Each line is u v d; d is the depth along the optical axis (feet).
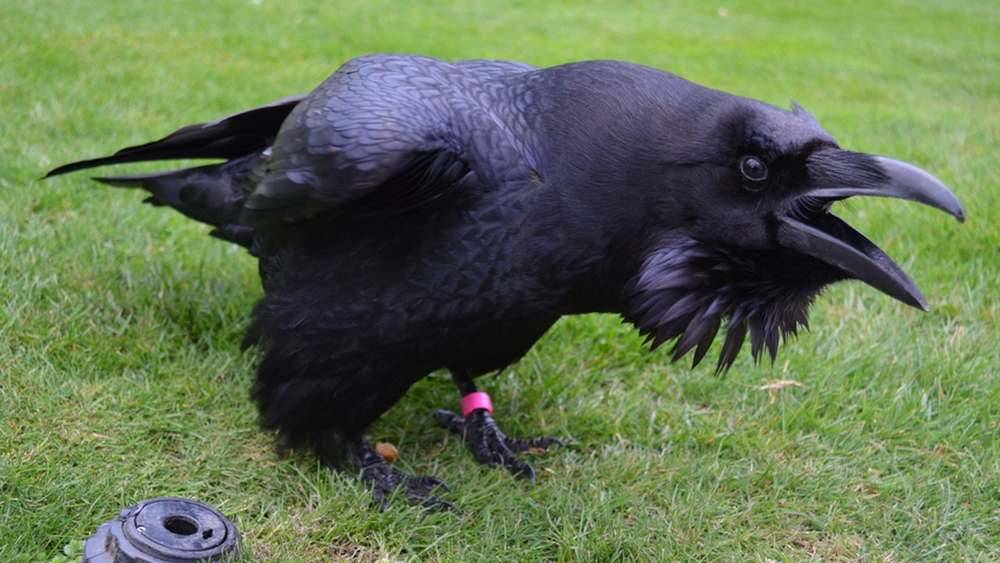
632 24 10.19
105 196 4.30
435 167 3.06
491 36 8.51
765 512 3.27
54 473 3.15
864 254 2.99
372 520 3.16
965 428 3.54
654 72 3.16
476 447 3.46
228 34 7.22
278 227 3.19
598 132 3.08
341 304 3.17
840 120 6.61
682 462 3.42
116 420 3.35
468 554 3.11
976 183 5.06
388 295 3.13
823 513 3.28
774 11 12.32
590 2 11.41
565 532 3.15
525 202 3.08
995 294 4.16
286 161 3.11
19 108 4.99
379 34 7.98
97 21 7.04
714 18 11.37
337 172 3.04
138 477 3.20
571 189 3.08
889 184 2.93
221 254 4.10
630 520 3.24
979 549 3.20
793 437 3.52
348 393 3.23
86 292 3.75
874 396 3.66
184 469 3.27
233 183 3.57
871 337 3.90
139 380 3.50
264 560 3.02
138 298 3.78
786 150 2.99
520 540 3.16
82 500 3.10
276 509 3.17
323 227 3.16
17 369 3.44
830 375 3.72
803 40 10.32
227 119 3.42
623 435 3.53
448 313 3.13
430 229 3.10
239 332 3.74
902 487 3.35
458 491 3.30
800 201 3.02
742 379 3.72
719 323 3.15
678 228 3.10
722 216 3.06
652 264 3.10
